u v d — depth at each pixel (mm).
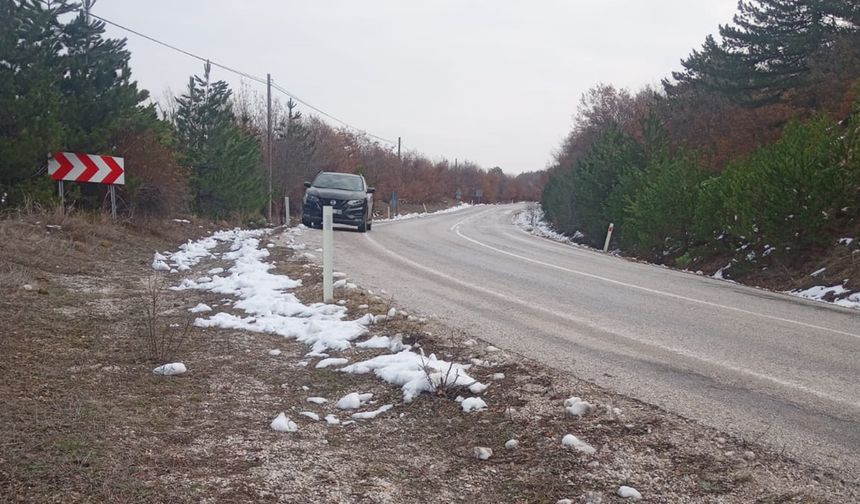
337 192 19375
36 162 11125
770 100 28391
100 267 9180
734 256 15484
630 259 18062
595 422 3867
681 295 9742
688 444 3568
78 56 13359
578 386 4555
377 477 3158
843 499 2998
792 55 27953
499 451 3533
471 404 4141
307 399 4363
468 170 105688
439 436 3775
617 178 25469
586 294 9266
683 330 6883
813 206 12703
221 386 4477
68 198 12547
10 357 4512
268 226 22156
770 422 4008
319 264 10719
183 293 8141
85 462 2930
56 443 3096
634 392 4512
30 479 2705
